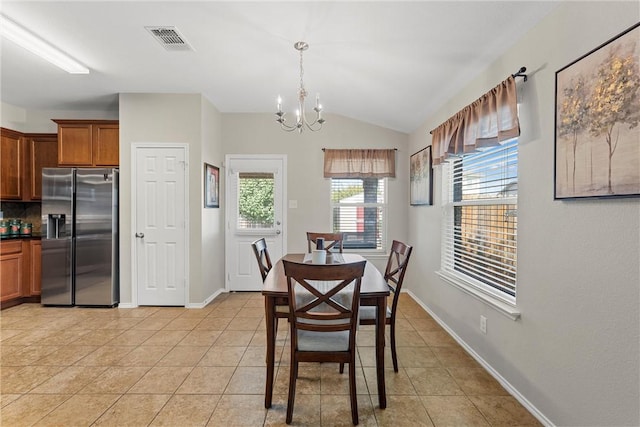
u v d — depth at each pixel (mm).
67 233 3734
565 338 1628
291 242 4523
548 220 1761
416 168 4074
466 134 2533
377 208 4609
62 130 3805
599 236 1429
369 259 4555
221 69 3086
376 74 3004
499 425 1768
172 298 3816
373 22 2180
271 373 1913
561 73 1635
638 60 1224
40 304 3879
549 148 1755
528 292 1918
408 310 3719
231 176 4504
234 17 2207
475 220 2764
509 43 2105
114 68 3068
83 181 3719
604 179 1380
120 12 2170
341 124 4516
